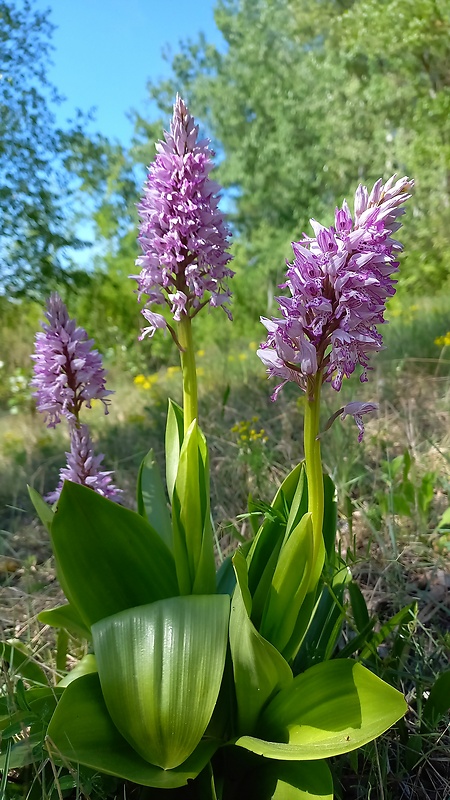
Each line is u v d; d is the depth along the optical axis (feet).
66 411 0.93
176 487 0.80
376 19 6.28
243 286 6.57
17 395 3.67
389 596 1.07
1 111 4.52
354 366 0.64
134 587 0.77
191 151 0.80
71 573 0.75
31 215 4.57
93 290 5.15
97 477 0.94
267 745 0.62
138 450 2.00
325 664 0.69
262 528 0.81
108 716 0.68
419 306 4.12
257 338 4.26
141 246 0.83
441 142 6.10
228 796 0.71
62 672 0.91
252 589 0.80
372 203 0.64
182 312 0.84
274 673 0.67
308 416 0.68
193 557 0.82
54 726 0.62
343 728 0.64
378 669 0.83
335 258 0.60
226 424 2.06
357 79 8.67
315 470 0.69
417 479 1.42
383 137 8.44
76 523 0.74
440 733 0.78
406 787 0.75
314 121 9.18
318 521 0.71
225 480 1.56
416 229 6.16
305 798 0.63
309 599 0.74
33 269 4.70
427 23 5.90
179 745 0.61
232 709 0.76
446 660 0.93
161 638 0.63
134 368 4.44
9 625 1.12
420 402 1.98
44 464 2.03
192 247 0.79
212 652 0.62
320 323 0.62
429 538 1.23
